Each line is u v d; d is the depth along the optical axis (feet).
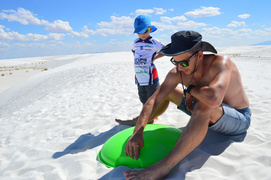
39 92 36.01
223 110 6.32
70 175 6.93
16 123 15.56
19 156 9.02
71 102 19.52
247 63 48.73
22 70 126.11
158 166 5.59
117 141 7.57
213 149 6.98
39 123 14.11
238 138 7.47
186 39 5.82
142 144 6.68
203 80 6.54
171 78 7.37
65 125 12.64
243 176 5.41
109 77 32.55
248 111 7.42
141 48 11.54
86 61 87.25
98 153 8.03
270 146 6.59
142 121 6.94
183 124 10.05
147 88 11.83
